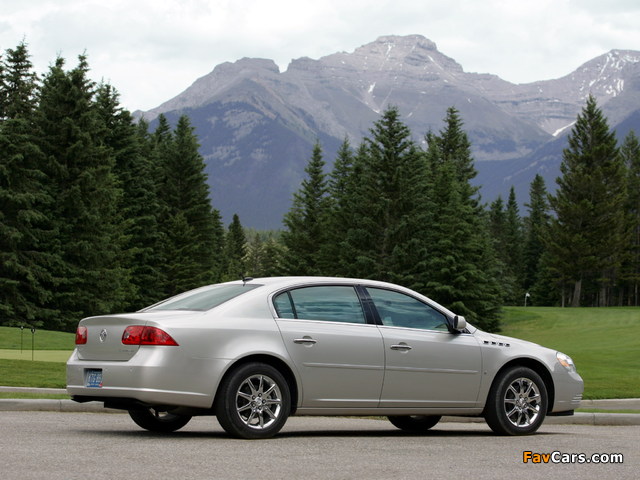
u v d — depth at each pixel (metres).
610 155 94.06
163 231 80.69
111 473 6.30
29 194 51.50
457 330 10.05
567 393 10.62
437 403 9.74
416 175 71.38
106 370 8.48
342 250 70.88
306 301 9.29
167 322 8.48
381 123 71.75
